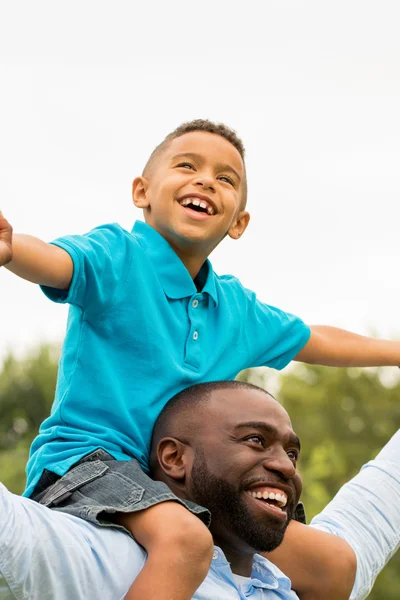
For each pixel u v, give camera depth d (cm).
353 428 2491
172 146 428
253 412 371
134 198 435
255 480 360
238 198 430
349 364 485
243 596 365
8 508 315
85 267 371
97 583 327
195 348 406
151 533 335
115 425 381
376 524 442
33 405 2423
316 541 414
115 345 391
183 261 423
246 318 443
